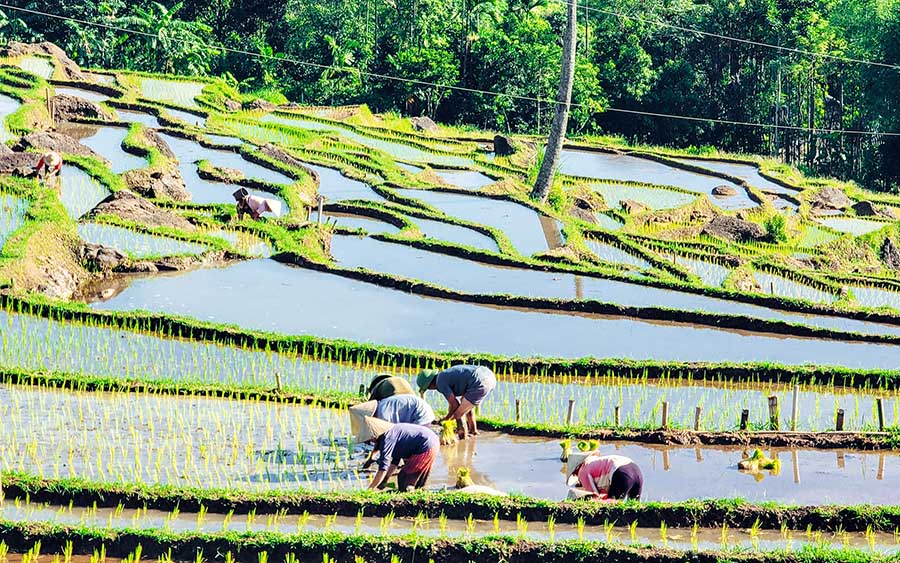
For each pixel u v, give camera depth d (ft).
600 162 362.74
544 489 97.96
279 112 355.77
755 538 87.15
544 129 463.83
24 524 81.66
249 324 153.79
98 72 372.79
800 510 89.97
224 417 114.32
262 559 80.28
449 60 447.01
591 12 505.25
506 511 89.40
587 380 136.87
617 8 500.33
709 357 148.36
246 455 102.89
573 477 95.50
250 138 301.43
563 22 516.73
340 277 181.88
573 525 88.63
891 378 136.46
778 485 101.14
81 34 418.92
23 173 211.61
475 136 386.32
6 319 144.77
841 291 204.64
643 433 113.60
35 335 140.56
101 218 193.57
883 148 455.22
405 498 89.71
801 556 80.69
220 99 360.48
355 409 93.97
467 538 82.38
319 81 449.48
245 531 83.41
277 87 453.17
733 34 488.44
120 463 99.45
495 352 147.33
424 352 140.36
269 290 171.63
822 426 121.08
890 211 327.88
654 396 131.23
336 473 99.04
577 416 122.93
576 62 460.55
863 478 103.60
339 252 201.05
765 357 149.59
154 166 233.55
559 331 158.40
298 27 468.75
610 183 315.99
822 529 89.56
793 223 291.99
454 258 201.05
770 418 118.11
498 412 123.03
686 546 84.94
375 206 237.45
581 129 478.59
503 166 326.03
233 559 80.79
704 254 228.02
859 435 113.19
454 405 108.58
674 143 499.92
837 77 504.84
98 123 296.30
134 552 80.94
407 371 138.21
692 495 98.22
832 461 108.58
